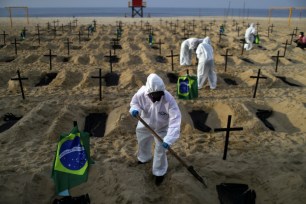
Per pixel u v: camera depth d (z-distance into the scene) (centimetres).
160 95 388
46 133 591
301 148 536
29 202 388
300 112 685
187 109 737
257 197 416
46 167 457
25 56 1333
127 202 379
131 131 609
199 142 560
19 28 2722
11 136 571
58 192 390
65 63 1217
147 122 423
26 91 859
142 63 1255
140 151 466
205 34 2330
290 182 411
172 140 384
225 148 482
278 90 894
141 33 2303
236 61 1295
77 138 399
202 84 870
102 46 1650
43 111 678
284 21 4466
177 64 1216
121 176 434
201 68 843
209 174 453
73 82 962
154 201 398
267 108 759
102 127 655
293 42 1959
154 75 390
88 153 413
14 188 409
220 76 1050
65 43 1703
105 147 538
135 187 411
